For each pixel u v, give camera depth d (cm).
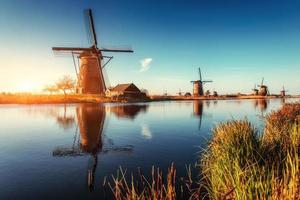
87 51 5734
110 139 1369
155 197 471
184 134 1532
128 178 727
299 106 1873
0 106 4409
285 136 779
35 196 616
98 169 823
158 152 1056
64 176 756
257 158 577
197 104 5344
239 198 421
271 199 386
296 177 381
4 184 696
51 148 1146
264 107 3959
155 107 4250
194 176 737
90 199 593
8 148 1151
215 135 927
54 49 5466
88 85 5975
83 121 2208
